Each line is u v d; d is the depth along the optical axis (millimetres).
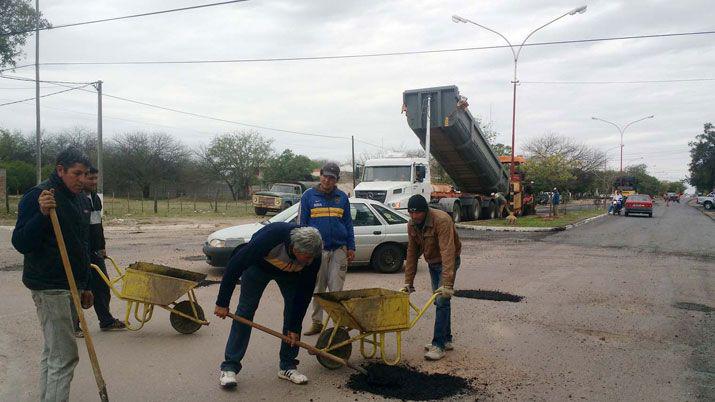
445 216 5172
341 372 4891
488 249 14656
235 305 7379
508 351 5551
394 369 4930
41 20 25484
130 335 5895
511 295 8328
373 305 4668
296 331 4582
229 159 53812
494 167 24594
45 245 3496
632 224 26609
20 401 4141
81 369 4824
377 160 19984
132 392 4316
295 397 4285
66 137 49750
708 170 67125
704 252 14367
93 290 5953
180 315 5809
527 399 4324
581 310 7391
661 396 4422
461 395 4383
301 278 4480
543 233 20312
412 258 5414
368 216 10266
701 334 6266
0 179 29031
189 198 51781
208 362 5047
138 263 6000
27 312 6828
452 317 6926
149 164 48750
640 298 8234
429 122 19562
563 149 55562
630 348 5707
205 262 11094
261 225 9914
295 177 54812
